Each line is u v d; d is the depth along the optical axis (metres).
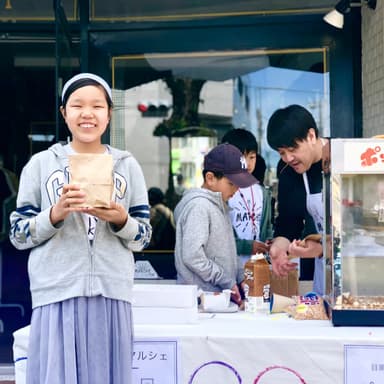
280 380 3.30
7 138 7.54
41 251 2.91
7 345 6.70
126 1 5.88
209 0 5.87
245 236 5.32
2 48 6.38
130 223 2.88
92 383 2.86
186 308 3.53
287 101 5.91
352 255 3.56
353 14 5.71
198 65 5.96
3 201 7.67
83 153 2.97
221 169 4.11
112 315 2.92
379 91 5.30
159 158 6.14
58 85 5.00
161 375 3.35
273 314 3.86
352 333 3.36
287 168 5.46
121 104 6.03
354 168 3.47
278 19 5.80
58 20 5.08
